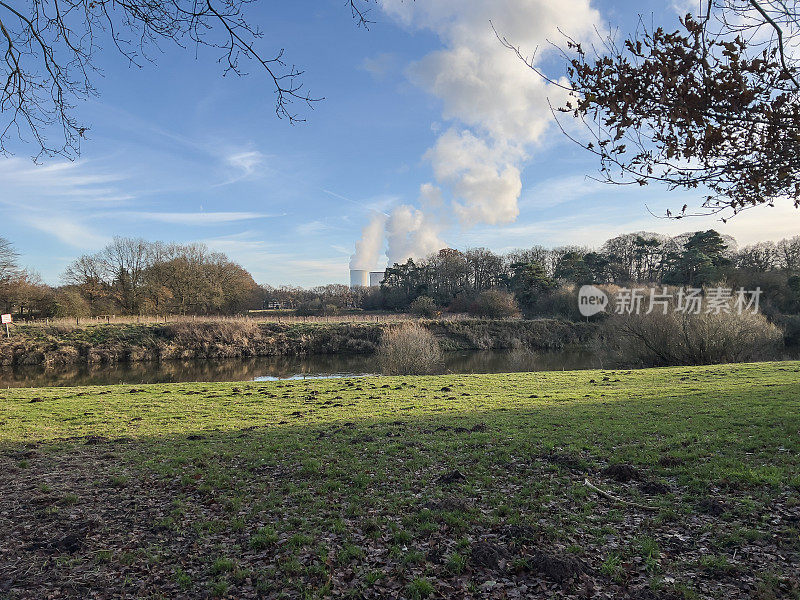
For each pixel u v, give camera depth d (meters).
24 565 5.44
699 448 9.03
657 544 5.65
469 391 18.69
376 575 5.14
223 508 7.13
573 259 71.44
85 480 8.40
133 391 19.55
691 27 3.50
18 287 51.19
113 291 60.88
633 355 32.59
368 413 14.43
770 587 4.67
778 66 3.49
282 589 5.00
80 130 6.55
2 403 16.70
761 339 30.14
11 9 5.64
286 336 45.56
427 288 77.75
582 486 7.54
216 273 68.75
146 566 5.49
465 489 7.57
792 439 9.05
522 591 4.79
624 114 3.71
